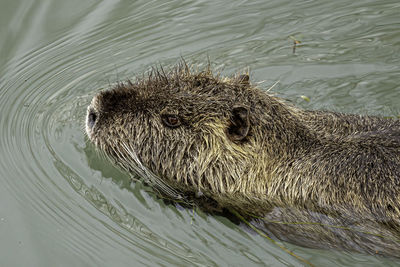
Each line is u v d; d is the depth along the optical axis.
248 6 12.43
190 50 11.20
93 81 10.48
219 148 7.09
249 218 7.21
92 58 11.13
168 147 7.30
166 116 7.17
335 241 6.66
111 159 7.99
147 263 6.85
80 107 9.84
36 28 11.69
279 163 6.95
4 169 8.47
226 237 7.12
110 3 12.61
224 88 7.18
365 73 10.38
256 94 7.14
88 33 11.72
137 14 12.32
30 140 9.12
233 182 7.18
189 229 7.31
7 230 7.32
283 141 6.97
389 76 10.23
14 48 11.19
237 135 6.99
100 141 7.66
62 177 8.24
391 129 7.03
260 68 10.69
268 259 6.76
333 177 6.59
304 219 6.80
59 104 9.98
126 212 7.60
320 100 9.89
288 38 11.41
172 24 11.98
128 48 11.35
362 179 6.44
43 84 10.48
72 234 7.28
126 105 7.40
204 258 6.89
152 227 7.37
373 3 12.19
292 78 10.43
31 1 12.27
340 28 11.59
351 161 6.59
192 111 7.07
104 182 8.11
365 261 6.58
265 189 7.01
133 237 7.21
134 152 7.51
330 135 7.06
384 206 6.27
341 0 12.34
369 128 7.24
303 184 6.75
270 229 7.02
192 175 7.35
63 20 11.98
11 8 11.99
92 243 7.14
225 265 6.77
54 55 11.15
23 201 7.82
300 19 11.91
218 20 12.05
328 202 6.58
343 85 10.16
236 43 11.37
